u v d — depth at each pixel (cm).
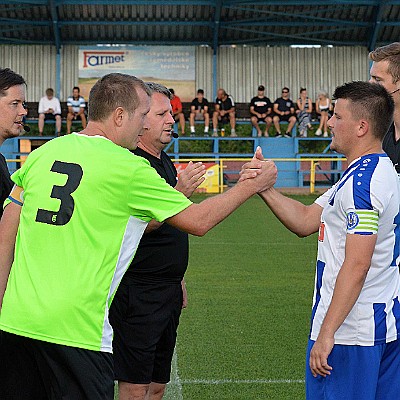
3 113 636
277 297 1229
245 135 3391
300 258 1644
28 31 3569
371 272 490
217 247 1800
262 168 528
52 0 3241
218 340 958
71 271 466
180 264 611
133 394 607
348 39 3672
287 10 3472
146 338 600
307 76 3700
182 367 843
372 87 500
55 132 3406
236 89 3678
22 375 484
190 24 3466
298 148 3297
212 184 2970
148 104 506
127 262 484
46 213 472
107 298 474
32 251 474
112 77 503
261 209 2597
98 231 471
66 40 3566
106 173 471
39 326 462
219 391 764
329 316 474
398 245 502
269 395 753
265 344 941
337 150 514
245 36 3631
